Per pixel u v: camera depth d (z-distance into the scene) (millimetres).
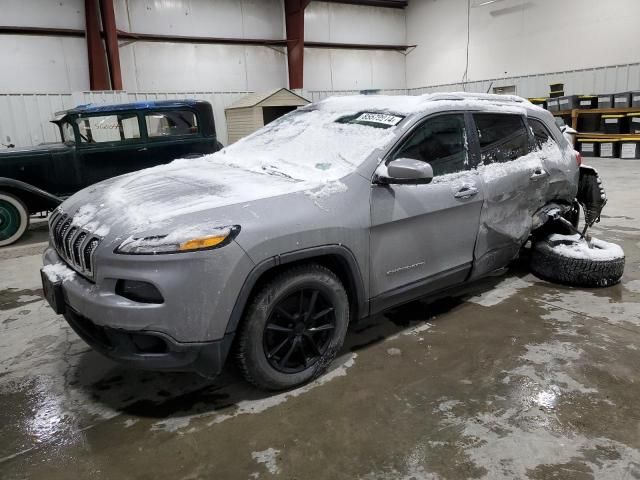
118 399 2447
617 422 2139
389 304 2803
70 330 3299
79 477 1903
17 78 11477
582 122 12469
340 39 17031
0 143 9102
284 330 2350
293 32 14961
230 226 2094
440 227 2920
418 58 18578
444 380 2525
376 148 2662
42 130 9477
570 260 3736
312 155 2869
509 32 15406
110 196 2596
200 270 2018
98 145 6492
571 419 2170
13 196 5859
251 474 1894
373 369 2654
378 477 1855
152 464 1967
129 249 2021
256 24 14766
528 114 3658
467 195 2998
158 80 13359
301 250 2258
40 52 11625
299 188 2402
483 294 3717
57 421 2271
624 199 7047
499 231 3332
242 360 2258
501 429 2113
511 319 3246
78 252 2283
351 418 2227
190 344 2057
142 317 2002
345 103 3375
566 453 1954
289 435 2121
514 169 3381
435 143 2938
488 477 1837
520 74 15383
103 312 2051
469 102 3207
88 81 12320
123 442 2109
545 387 2430
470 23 16453
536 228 3723
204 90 14141
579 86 13586
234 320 2119
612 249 3803
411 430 2129
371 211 2539
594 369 2582
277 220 2201
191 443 2088
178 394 2477
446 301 3600
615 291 3682
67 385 2592
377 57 18188
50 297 2424
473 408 2273
